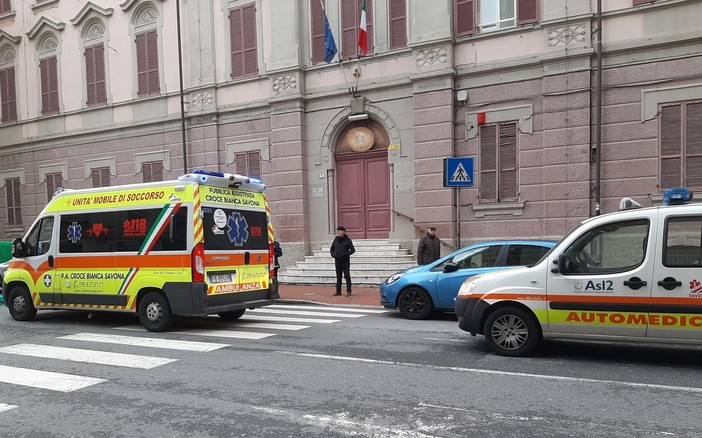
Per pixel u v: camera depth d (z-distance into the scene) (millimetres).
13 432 4371
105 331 9000
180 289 8516
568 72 12898
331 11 16062
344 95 15867
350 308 11695
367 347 7363
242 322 9781
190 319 10180
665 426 4246
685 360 6449
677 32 11992
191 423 4484
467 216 14195
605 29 12664
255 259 9703
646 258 6020
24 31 21484
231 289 9070
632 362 6363
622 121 12523
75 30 20297
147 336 8430
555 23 12992
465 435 4117
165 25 18531
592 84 12727
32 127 21438
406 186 15141
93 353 7207
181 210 8617
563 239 6578
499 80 13797
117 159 19594
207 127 17828
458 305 7070
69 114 20531
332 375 5895
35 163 21406
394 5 15250
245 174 17359
